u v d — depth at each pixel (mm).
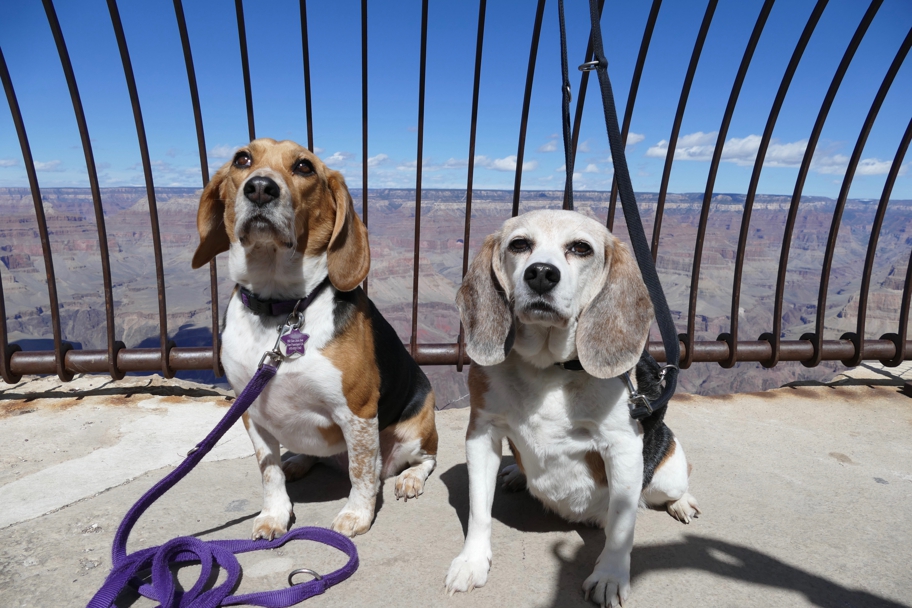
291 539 630
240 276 632
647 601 544
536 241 563
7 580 559
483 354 579
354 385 632
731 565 604
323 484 780
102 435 920
